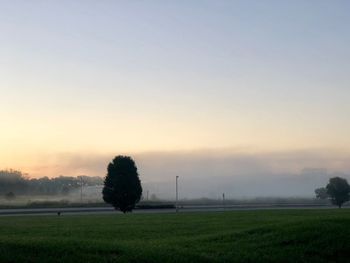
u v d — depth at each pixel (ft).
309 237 70.13
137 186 215.92
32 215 187.42
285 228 77.00
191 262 56.34
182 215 164.76
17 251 53.88
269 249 65.62
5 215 188.85
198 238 77.92
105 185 216.13
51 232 95.71
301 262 61.16
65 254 54.39
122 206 213.66
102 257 54.65
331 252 64.95
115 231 97.66
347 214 148.87
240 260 59.57
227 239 74.13
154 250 60.70
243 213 172.35
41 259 51.90
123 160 215.92
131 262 54.24
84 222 129.70
